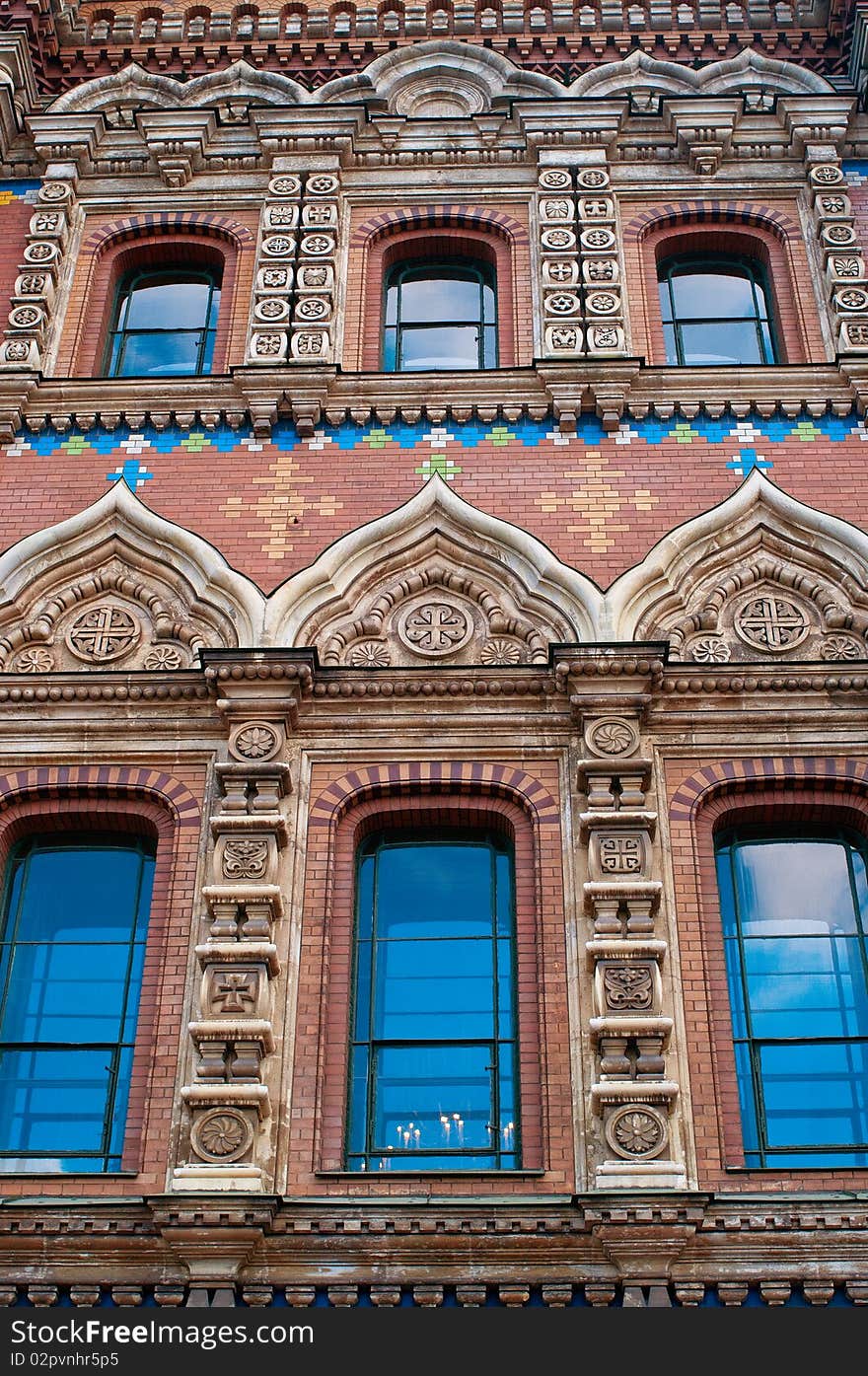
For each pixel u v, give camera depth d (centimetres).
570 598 1579
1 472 1706
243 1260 1215
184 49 2112
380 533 1625
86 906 1459
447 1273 1216
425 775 1473
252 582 1599
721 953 1387
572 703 1486
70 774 1490
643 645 1495
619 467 1683
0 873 1466
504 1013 1384
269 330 1792
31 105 2045
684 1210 1211
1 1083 1365
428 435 1714
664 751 1482
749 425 1719
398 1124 1333
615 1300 1208
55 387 1755
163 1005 1362
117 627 1598
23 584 1619
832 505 1652
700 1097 1310
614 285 1825
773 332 1866
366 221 1927
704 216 1925
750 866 1466
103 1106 1353
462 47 2075
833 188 1919
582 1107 1301
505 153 1970
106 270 1920
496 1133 1324
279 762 1454
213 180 1970
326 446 1709
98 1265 1227
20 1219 1234
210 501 1669
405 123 1984
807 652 1566
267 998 1338
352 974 1401
